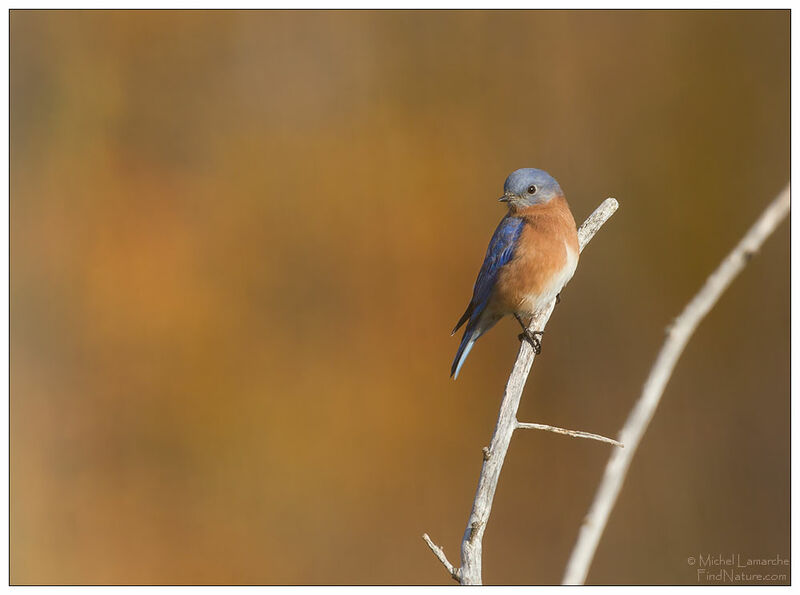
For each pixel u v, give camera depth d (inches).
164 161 652.1
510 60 611.2
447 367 592.1
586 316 546.9
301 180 633.6
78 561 561.0
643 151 558.3
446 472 565.9
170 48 662.5
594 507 192.5
